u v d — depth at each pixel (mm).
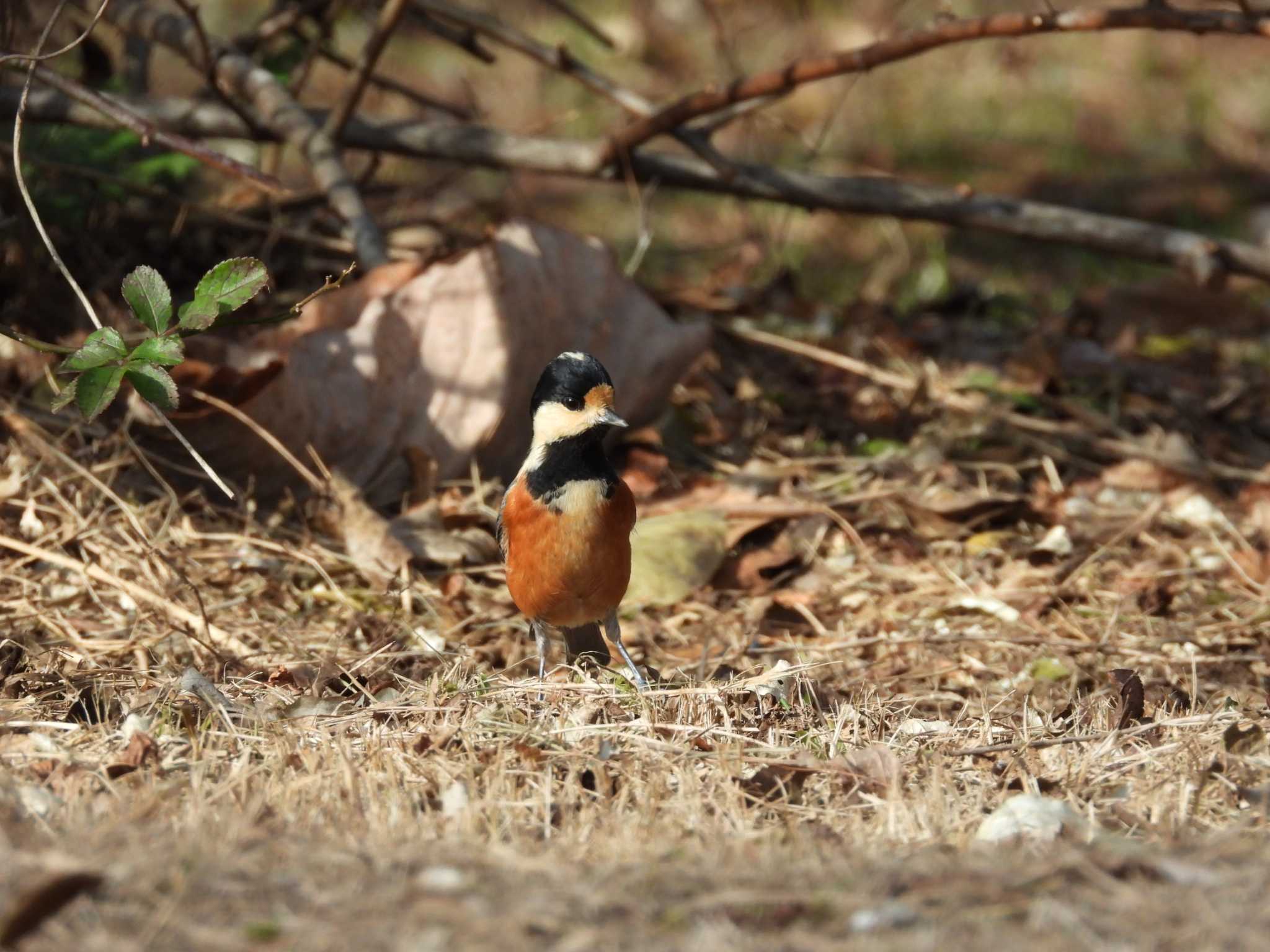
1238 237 20219
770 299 15828
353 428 11172
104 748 7027
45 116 12352
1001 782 6957
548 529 8625
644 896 5266
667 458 12258
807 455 12766
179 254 13844
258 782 6543
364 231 12273
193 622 9312
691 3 25484
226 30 22422
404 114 21062
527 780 6664
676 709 7871
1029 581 10797
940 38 11281
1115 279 19297
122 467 11070
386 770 6750
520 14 24531
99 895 5156
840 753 7238
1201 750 7152
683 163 13586
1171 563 11133
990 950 4840
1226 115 24266
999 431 12992
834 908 5152
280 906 5121
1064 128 23688
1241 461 13078
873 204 13391
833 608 10555
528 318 11539
